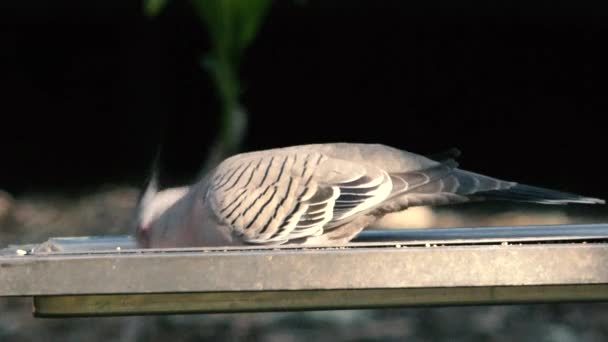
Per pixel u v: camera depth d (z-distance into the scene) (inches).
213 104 671.1
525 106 658.8
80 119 689.6
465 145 647.1
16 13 679.7
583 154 628.7
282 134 666.8
